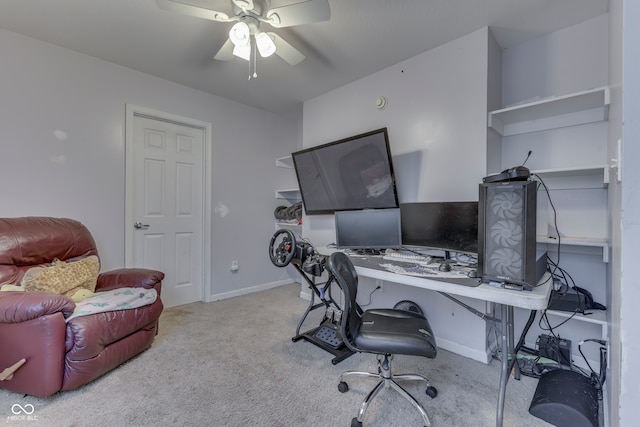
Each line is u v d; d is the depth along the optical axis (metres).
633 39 0.68
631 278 0.68
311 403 1.61
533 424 1.45
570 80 2.09
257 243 3.88
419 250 2.44
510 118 2.17
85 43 2.36
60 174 2.42
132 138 2.81
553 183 2.09
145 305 2.08
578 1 1.85
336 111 3.15
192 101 3.21
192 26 2.13
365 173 2.63
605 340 1.68
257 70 2.77
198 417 1.49
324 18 1.69
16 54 2.23
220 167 3.48
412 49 2.39
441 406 1.59
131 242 2.81
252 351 2.19
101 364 1.76
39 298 1.57
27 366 1.57
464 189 2.19
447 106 2.29
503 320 1.45
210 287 3.39
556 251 2.10
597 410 1.46
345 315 1.45
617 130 0.97
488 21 2.04
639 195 0.67
